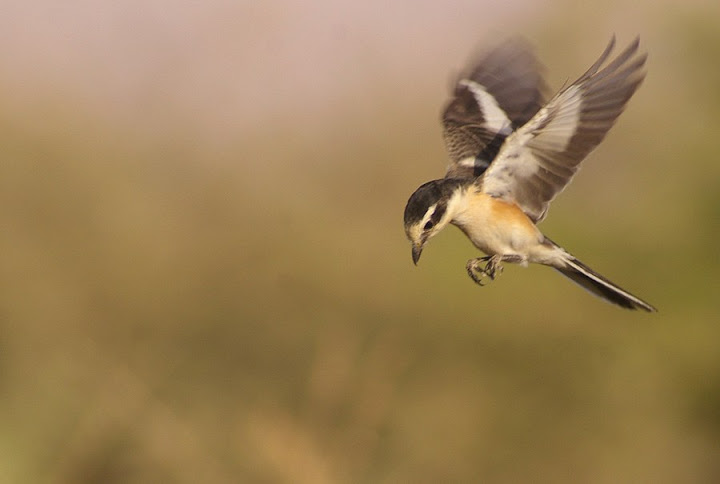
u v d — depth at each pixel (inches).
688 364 539.5
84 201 561.9
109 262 546.9
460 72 382.3
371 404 485.7
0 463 456.4
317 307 547.8
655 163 572.4
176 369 523.5
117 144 586.2
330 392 482.6
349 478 463.2
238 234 562.6
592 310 542.3
